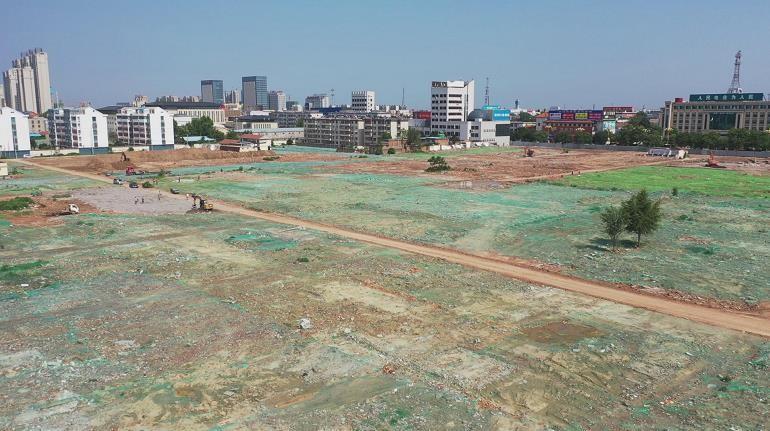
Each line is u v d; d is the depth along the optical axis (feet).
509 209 326.65
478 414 107.14
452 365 127.44
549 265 210.59
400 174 501.56
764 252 225.35
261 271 200.23
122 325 149.59
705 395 114.32
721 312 161.89
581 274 198.70
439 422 104.42
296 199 364.58
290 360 129.49
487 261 217.15
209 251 228.43
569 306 166.61
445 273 199.21
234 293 176.04
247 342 139.03
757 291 178.70
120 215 308.40
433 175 493.77
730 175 486.38
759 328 149.89
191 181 456.04
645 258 218.38
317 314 158.20
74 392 114.73
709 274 197.06
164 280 188.96
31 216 302.86
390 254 225.35
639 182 444.14
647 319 156.46
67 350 134.31
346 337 142.20
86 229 269.44
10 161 624.59
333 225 284.00
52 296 172.76
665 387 117.80
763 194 378.73
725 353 134.51
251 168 554.46
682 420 104.94
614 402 111.75
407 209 326.65
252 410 108.47
